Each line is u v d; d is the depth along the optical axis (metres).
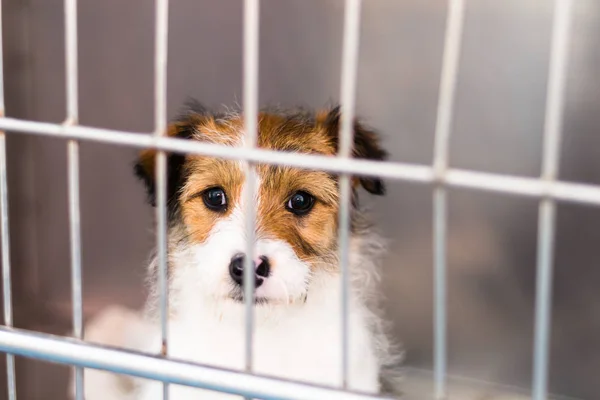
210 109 1.84
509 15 2.09
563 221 2.02
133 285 2.16
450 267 2.17
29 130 0.91
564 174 2.04
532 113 2.12
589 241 2.01
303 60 2.18
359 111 2.10
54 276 2.13
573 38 1.96
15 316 2.03
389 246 2.17
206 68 2.14
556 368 2.03
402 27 2.17
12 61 1.98
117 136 0.87
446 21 2.14
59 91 2.07
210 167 1.48
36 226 2.10
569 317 2.04
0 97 0.95
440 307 0.74
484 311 2.14
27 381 1.93
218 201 1.48
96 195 2.16
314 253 1.50
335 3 2.16
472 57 2.13
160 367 0.88
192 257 1.52
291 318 1.50
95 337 1.98
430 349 2.17
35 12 2.00
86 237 2.18
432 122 2.19
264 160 0.80
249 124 0.79
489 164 2.17
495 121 2.14
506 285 2.13
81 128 0.88
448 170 0.72
